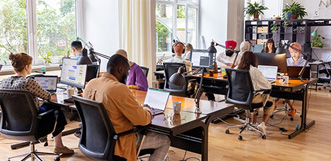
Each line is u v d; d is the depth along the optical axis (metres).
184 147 3.01
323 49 8.88
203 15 8.73
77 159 3.48
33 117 2.91
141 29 5.54
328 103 6.35
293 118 5.25
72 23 5.92
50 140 4.09
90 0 5.92
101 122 2.31
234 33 8.80
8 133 2.99
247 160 3.49
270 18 9.81
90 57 3.78
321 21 8.97
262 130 4.26
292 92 4.60
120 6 5.61
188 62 4.97
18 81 3.02
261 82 4.11
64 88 3.99
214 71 5.45
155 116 2.63
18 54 3.09
